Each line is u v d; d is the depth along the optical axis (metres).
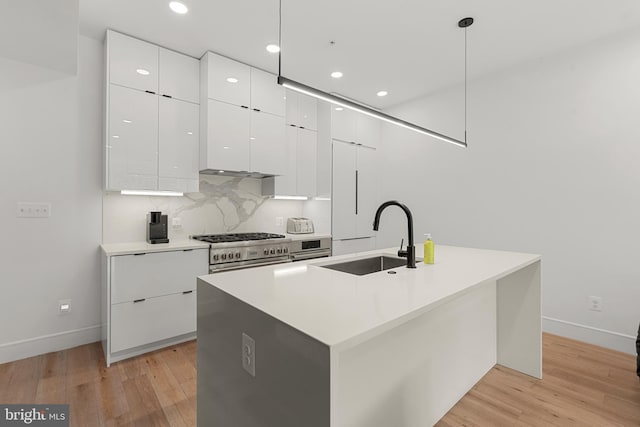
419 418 1.69
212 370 1.39
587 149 2.81
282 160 3.55
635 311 2.59
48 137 2.60
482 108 3.52
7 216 2.44
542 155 3.08
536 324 2.27
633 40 2.58
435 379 1.80
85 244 2.76
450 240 3.83
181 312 2.71
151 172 2.79
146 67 2.76
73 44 2.20
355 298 1.21
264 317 1.05
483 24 2.53
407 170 4.29
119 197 2.92
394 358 1.52
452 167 3.80
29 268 2.53
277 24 2.52
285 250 3.38
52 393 2.03
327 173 4.01
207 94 2.96
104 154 2.68
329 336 0.85
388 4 2.28
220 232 3.56
